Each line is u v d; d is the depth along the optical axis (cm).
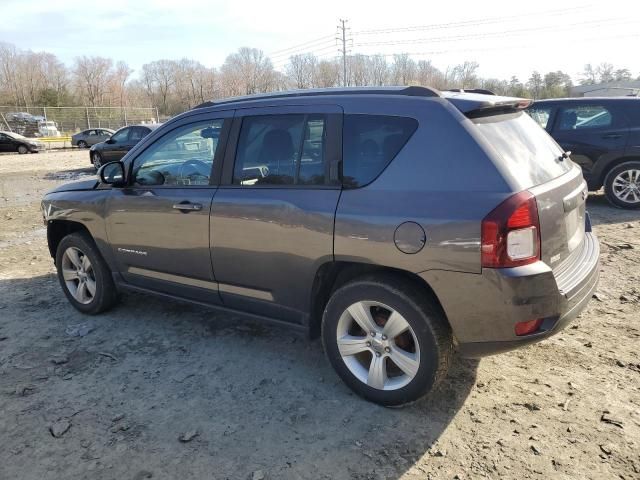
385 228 283
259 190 341
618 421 289
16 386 351
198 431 297
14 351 403
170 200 382
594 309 439
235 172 356
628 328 401
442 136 282
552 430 285
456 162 275
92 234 444
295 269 326
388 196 288
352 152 307
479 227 259
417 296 286
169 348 401
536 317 266
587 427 286
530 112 872
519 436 282
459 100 293
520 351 372
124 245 423
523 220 259
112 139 1841
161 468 268
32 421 311
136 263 421
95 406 325
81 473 267
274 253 333
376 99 310
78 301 473
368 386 313
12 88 8200
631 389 319
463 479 253
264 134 345
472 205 264
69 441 292
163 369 369
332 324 320
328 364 369
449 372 348
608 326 406
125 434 296
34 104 7531
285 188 329
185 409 319
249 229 341
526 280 259
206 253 369
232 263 357
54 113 4903
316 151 320
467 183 270
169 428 301
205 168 373
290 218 321
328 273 325
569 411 301
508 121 313
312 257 315
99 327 443
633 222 734
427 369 289
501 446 275
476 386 331
